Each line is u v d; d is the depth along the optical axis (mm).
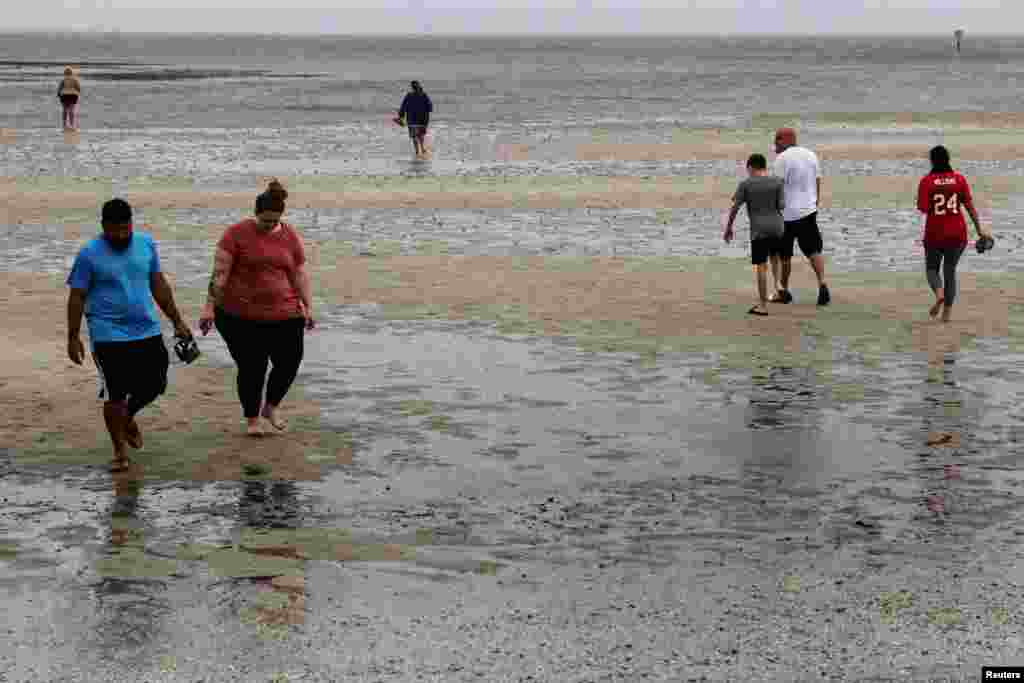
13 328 15672
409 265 20562
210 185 31688
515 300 17719
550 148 42562
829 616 7406
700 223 25719
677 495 9711
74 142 44562
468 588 7867
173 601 7637
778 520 9133
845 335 15539
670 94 80125
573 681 6555
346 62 161875
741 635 7141
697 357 14398
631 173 34938
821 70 130000
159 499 9641
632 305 17391
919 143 44406
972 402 12453
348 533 8891
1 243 22625
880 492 9750
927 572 8102
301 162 37969
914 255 21734
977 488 9844
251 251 11219
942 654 6891
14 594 7742
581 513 9312
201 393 12836
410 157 39844
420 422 11805
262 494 9758
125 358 10383
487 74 116688
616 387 13086
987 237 16156
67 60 166750
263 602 7625
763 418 11914
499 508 9430
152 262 10680
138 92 80688
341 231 24359
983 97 77500
